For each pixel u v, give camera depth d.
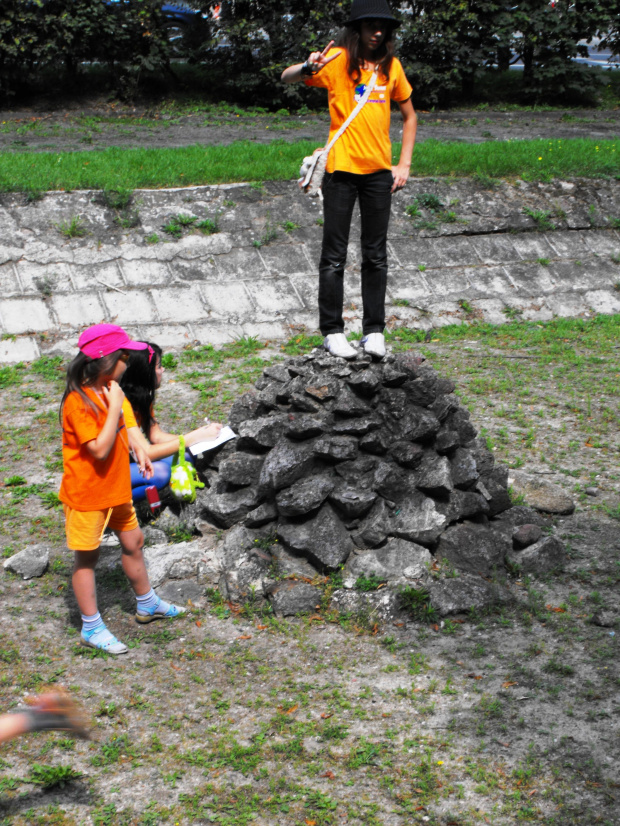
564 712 3.71
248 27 19.25
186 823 3.12
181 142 16.06
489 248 12.05
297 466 4.91
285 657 4.18
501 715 3.70
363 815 3.14
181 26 20.31
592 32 20.69
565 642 4.27
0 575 5.00
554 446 6.96
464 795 3.23
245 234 11.32
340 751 3.50
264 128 18.00
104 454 3.86
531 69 21.61
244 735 3.60
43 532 5.62
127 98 19.77
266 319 10.33
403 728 3.63
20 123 17.64
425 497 5.01
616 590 4.74
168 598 4.71
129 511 4.21
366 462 4.99
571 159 13.78
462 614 4.54
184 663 4.14
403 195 12.49
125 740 3.56
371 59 4.79
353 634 4.37
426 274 11.47
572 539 5.36
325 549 4.78
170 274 10.59
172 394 8.30
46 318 9.73
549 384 8.55
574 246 12.36
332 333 5.29
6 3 18.03
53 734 3.61
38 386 8.59
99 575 4.97
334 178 4.95
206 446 5.52
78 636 4.36
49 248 10.48
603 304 11.54
